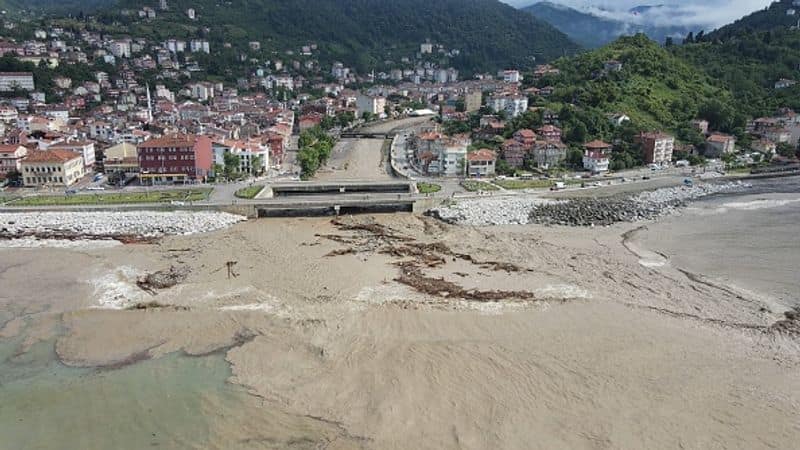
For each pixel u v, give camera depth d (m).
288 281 83.12
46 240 101.56
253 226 113.88
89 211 115.62
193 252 96.44
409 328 68.50
